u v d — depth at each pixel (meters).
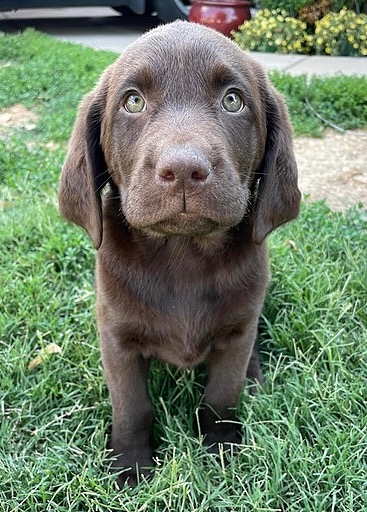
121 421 0.33
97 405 0.35
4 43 1.06
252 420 0.33
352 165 0.64
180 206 0.24
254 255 0.31
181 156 0.23
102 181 0.31
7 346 0.39
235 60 0.28
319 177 0.61
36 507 0.30
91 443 0.33
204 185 0.24
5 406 0.35
